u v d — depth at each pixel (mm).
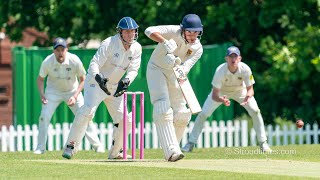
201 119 64688
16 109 77188
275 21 88625
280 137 79312
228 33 91875
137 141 75875
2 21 93000
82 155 59031
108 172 42938
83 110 50688
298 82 89062
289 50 85875
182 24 48000
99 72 50000
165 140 48188
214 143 77375
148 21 89500
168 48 47469
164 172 42906
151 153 61062
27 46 114500
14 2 92688
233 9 87562
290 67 85438
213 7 87625
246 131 78062
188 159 51875
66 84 62125
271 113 90000
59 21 91438
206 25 88250
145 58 77000
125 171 43375
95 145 63219
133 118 51750
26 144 73312
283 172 43500
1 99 113750
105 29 92562
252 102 62406
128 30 49156
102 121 77625
